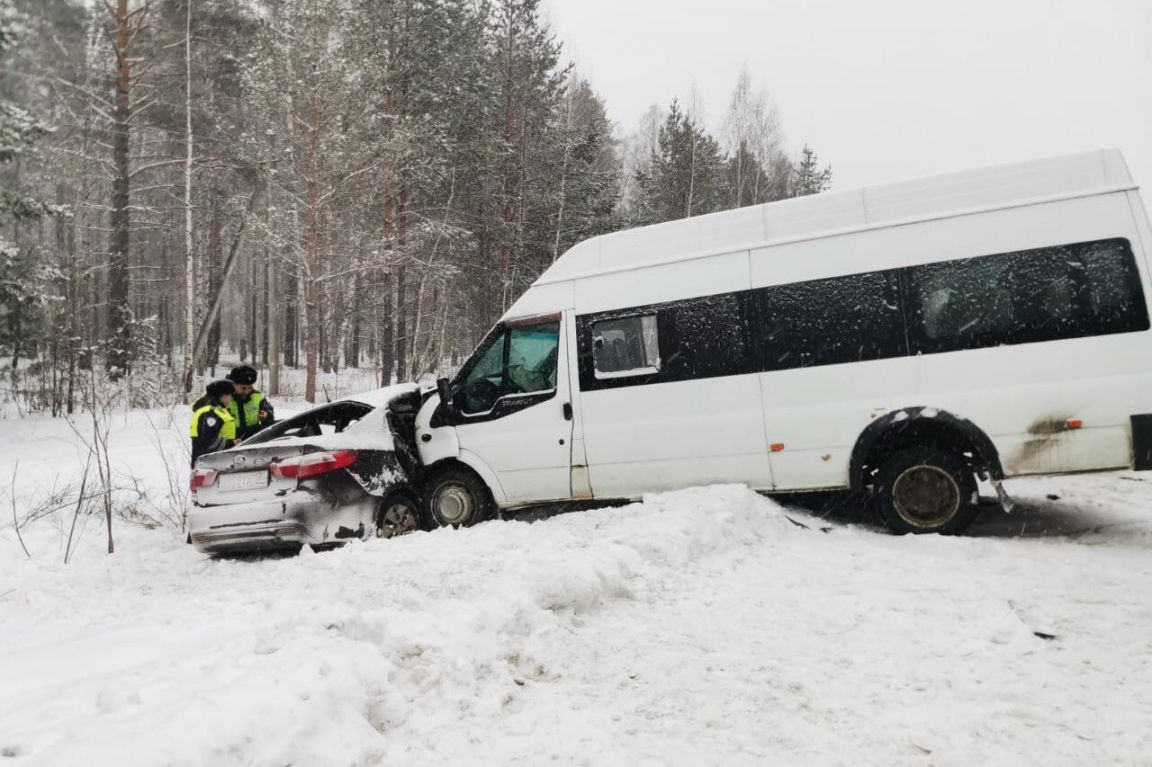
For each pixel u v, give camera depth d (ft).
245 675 9.70
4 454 40.65
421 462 24.63
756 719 9.62
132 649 12.76
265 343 140.36
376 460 22.65
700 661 11.59
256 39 58.85
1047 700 9.73
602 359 22.89
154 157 58.85
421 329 87.51
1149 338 17.60
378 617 11.72
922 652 11.51
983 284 19.07
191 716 7.98
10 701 10.41
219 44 52.49
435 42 76.23
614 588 14.53
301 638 11.64
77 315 53.26
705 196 108.58
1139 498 23.48
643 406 22.17
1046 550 17.40
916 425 19.36
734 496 19.84
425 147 71.00
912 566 16.22
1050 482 27.02
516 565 15.19
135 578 20.47
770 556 17.66
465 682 10.44
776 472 20.84
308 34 61.67
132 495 29.07
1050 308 18.43
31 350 52.06
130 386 60.39
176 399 62.69
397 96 74.18
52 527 25.23
